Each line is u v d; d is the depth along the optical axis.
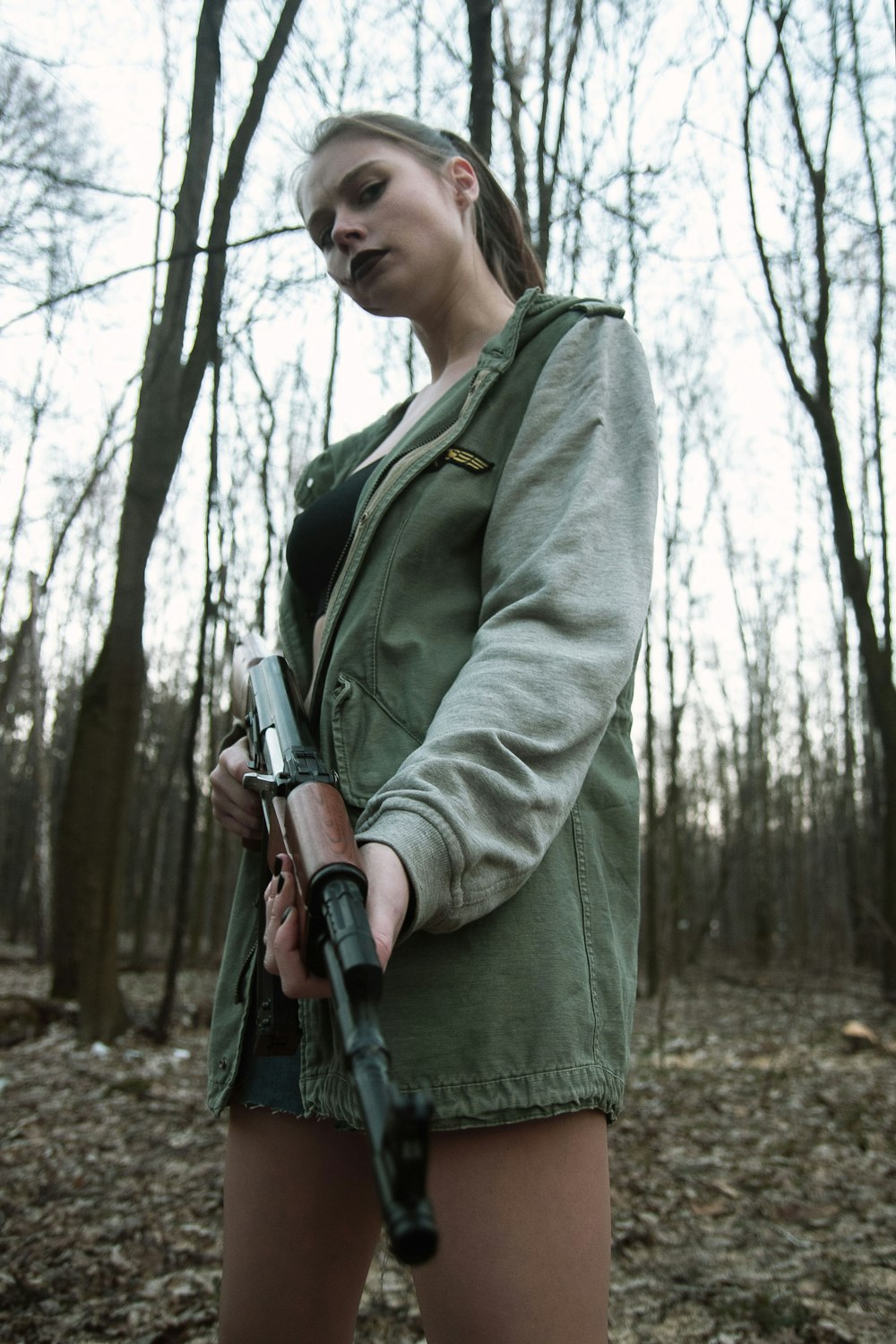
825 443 9.08
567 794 0.79
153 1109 4.27
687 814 25.72
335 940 0.57
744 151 5.87
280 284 3.81
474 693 0.79
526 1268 0.78
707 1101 4.82
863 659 9.48
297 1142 0.98
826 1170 3.48
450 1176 0.79
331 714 0.95
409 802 0.71
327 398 10.04
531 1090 0.79
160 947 18.34
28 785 25.56
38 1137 3.79
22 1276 2.36
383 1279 2.38
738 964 20.14
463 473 0.99
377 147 1.13
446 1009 0.80
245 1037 1.01
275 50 3.54
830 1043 7.05
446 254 1.15
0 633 21.09
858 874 18.12
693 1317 2.23
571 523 0.89
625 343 1.04
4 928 27.00
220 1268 2.42
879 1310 2.25
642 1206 3.07
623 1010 0.89
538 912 0.85
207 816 15.45
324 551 1.12
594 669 0.82
